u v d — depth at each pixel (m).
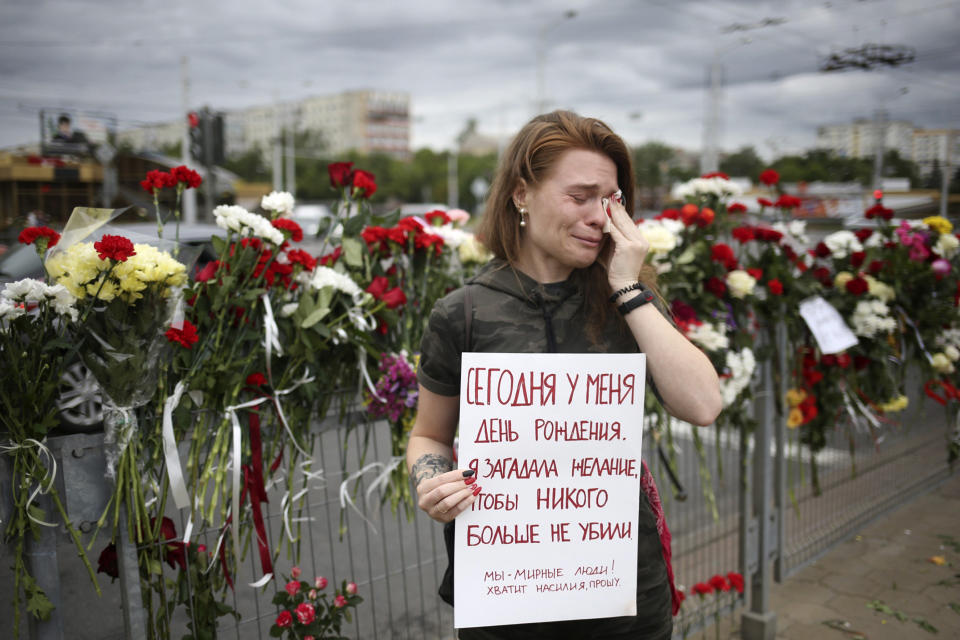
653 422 2.52
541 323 1.44
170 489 1.74
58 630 1.62
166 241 1.80
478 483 1.36
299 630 2.04
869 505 4.15
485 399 1.35
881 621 3.11
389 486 2.23
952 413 4.04
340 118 139.25
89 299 1.54
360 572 3.14
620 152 1.43
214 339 1.84
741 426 2.79
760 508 2.92
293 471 2.01
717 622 2.82
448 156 85.81
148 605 1.74
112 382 1.57
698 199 2.87
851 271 3.34
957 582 3.45
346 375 2.16
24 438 1.52
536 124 1.43
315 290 2.03
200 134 11.55
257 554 2.95
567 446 1.38
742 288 2.62
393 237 2.32
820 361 3.12
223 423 1.82
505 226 1.48
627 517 1.42
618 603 1.42
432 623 2.95
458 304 1.46
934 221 3.45
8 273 3.96
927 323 3.50
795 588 3.43
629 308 1.39
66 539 1.62
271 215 2.04
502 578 1.38
